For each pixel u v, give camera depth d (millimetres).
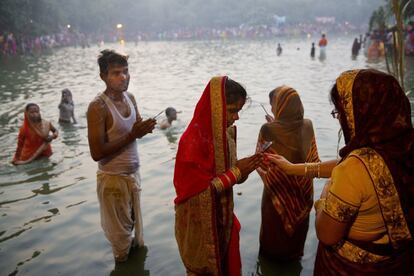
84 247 4070
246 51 38562
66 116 9375
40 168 6359
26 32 49062
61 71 23562
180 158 2641
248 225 4422
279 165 2801
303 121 3459
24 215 4766
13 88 16547
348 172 1926
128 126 3516
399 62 3514
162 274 3617
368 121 1896
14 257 3898
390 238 1974
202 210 2625
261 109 10484
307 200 3496
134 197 3736
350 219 1989
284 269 3611
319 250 2342
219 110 2529
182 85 16594
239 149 7223
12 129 9133
